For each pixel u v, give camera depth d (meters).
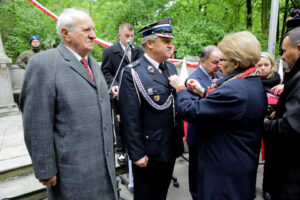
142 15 7.16
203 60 2.06
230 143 1.26
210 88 1.41
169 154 1.69
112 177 1.51
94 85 1.41
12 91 5.14
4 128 3.84
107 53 2.79
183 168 3.19
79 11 1.34
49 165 1.28
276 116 1.38
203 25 6.42
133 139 1.57
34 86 1.22
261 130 1.31
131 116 1.56
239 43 1.23
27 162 2.67
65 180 1.33
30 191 2.38
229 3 9.54
